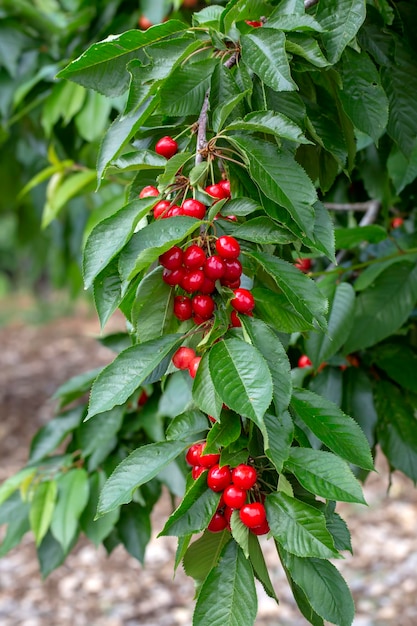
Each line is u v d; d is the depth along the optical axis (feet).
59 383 22.79
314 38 4.47
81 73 4.39
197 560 4.10
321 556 3.82
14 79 8.21
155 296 4.10
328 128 4.62
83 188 6.68
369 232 5.55
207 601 3.91
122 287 3.91
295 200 4.09
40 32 8.32
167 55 4.26
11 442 18.28
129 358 4.00
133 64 4.23
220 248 3.98
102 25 7.63
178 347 4.11
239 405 3.76
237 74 4.38
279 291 4.48
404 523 14.01
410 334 6.16
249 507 3.88
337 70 4.58
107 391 3.97
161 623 11.42
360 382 5.76
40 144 9.87
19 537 6.19
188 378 4.35
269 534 3.89
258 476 4.04
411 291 5.55
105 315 4.09
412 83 4.82
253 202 4.12
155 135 4.58
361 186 6.70
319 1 4.40
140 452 4.07
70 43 7.97
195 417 4.16
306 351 5.47
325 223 4.22
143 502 5.91
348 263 6.24
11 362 25.73
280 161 4.14
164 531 3.90
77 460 6.44
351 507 14.79
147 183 4.47
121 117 4.36
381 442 5.78
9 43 8.03
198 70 4.31
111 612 11.81
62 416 6.47
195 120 4.53
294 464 3.96
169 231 3.93
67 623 11.53
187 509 3.94
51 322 32.58
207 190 4.16
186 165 4.30
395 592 11.84
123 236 3.98
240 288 4.11
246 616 3.88
